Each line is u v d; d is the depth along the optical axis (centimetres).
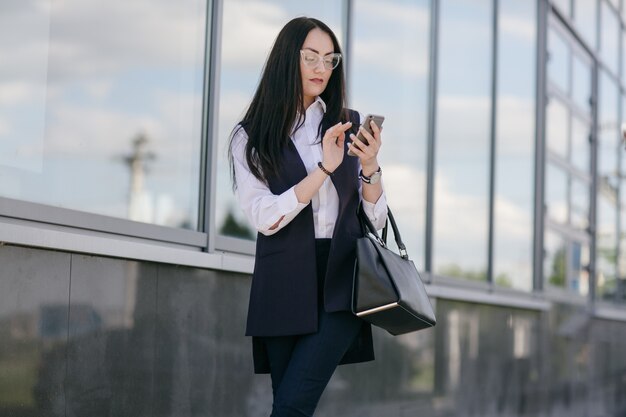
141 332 443
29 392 378
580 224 1191
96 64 436
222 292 503
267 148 321
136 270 440
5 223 363
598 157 1280
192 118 505
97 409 414
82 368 405
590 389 1140
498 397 862
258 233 326
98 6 437
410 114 761
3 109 383
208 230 509
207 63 518
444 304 763
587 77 1248
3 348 366
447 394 763
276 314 317
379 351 666
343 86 338
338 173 321
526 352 937
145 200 468
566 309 1074
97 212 435
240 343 516
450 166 826
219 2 521
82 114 427
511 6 959
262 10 570
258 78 564
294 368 315
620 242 1379
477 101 877
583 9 1235
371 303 308
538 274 1009
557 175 1100
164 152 483
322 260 320
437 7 802
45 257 386
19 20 391
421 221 778
